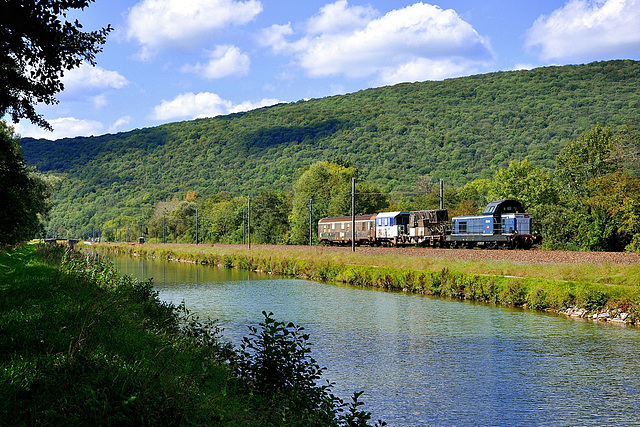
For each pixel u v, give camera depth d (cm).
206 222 14312
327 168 11025
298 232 10081
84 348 1111
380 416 1617
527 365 2131
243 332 2697
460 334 2712
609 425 1545
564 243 5928
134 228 19150
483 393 1814
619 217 5628
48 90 1498
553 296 3400
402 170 19562
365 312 3391
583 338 2595
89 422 836
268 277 5975
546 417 1605
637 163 7056
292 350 1304
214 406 1009
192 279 5738
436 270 4678
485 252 4594
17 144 3141
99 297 1920
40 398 891
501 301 3728
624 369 2072
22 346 1149
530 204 7756
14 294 1905
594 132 7344
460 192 11706
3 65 1445
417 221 6431
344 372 2050
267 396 1198
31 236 5519
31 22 1238
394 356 2278
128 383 964
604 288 3206
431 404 1709
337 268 5556
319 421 1045
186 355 1420
